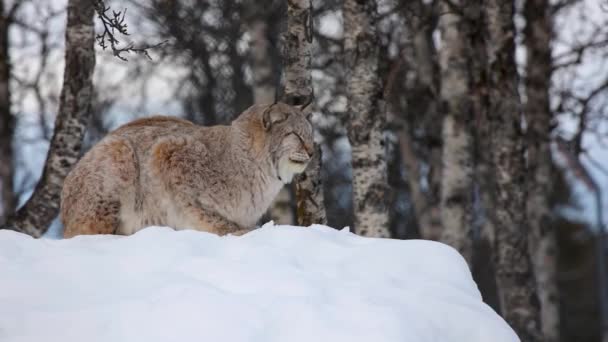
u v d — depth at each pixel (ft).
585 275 137.39
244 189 34.63
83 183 32.58
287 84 39.75
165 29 77.20
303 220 39.27
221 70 80.94
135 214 33.24
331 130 71.92
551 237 73.56
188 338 19.53
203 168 33.68
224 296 20.77
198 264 22.53
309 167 39.29
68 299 21.50
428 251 24.20
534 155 71.92
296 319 20.02
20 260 23.79
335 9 67.56
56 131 42.29
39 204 42.01
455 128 57.82
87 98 42.42
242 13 68.44
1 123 73.51
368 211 42.29
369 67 42.65
